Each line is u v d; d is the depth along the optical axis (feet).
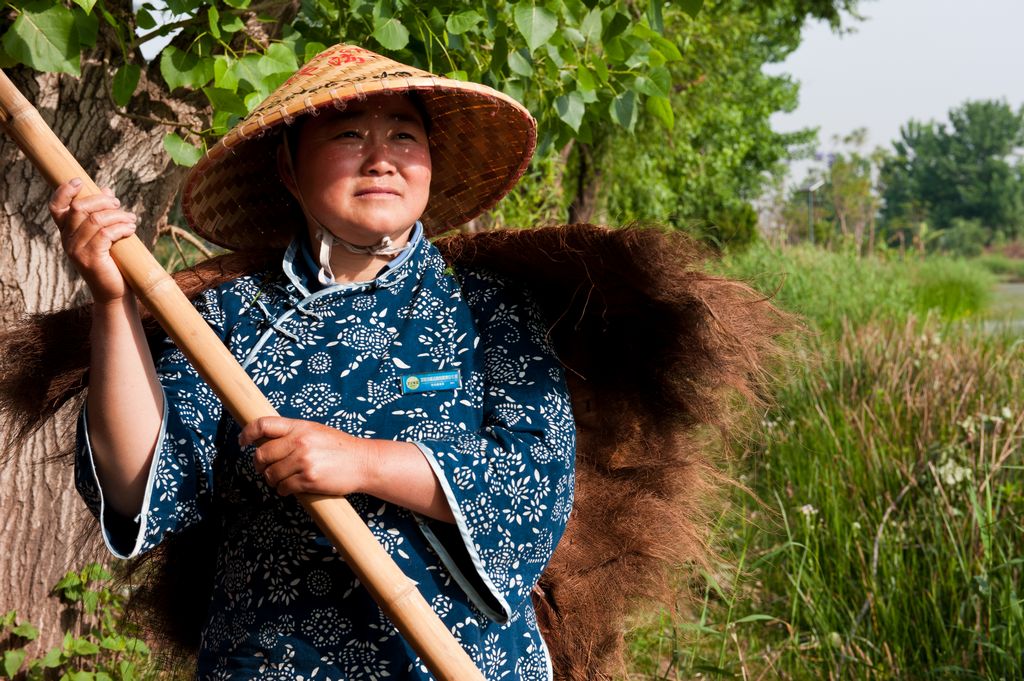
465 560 5.60
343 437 5.22
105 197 5.37
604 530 7.60
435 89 6.01
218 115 8.23
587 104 10.46
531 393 5.86
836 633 11.62
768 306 7.06
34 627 9.96
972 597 11.69
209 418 5.82
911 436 15.80
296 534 5.56
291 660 5.47
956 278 48.85
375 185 5.84
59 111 8.78
